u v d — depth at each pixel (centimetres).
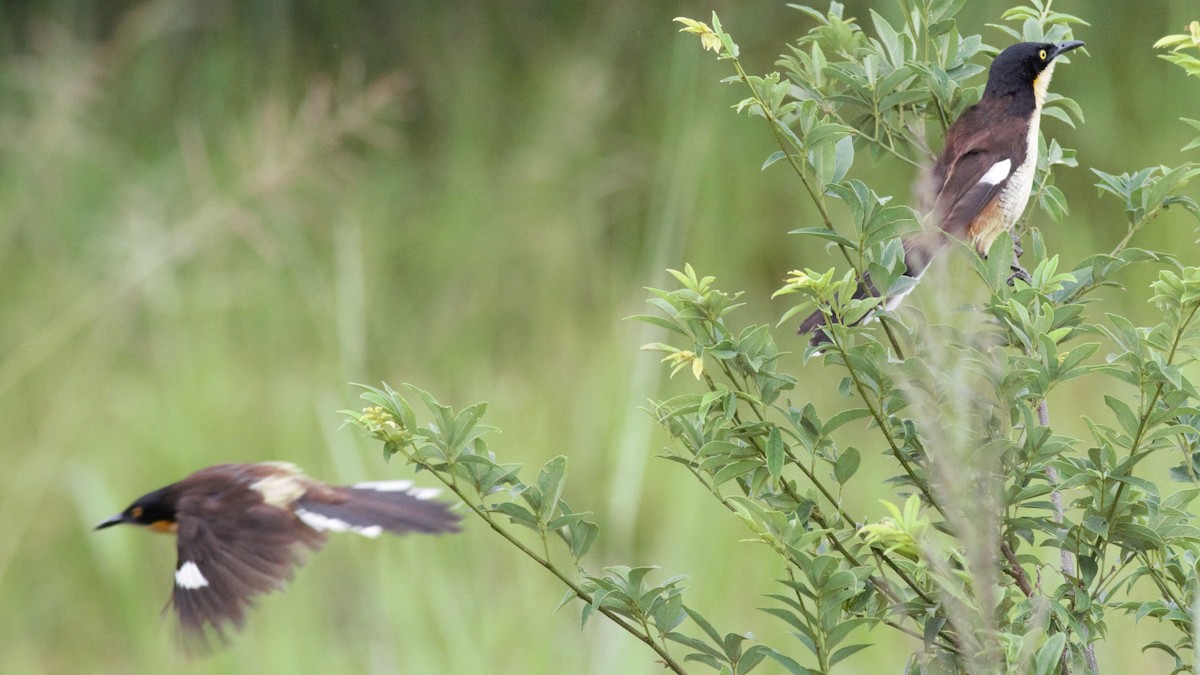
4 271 1439
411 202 1551
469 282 1455
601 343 1337
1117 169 1444
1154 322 1291
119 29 1620
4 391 1323
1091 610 490
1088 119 1462
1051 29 714
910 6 612
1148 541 488
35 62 1562
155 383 1331
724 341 495
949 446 423
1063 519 513
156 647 1079
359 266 1329
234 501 591
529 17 1661
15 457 1274
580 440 1211
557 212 1488
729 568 1043
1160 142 1434
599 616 966
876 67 592
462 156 1544
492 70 1630
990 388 476
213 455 1245
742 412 1126
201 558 580
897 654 979
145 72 1623
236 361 1348
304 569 1081
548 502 505
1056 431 1148
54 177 1498
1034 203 656
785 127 514
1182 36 516
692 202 1359
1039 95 696
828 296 482
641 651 953
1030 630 452
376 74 1672
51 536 1206
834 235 487
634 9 1633
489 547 1079
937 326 467
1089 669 511
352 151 1583
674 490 1093
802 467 514
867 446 1169
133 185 1469
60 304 1390
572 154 1525
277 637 1037
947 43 609
